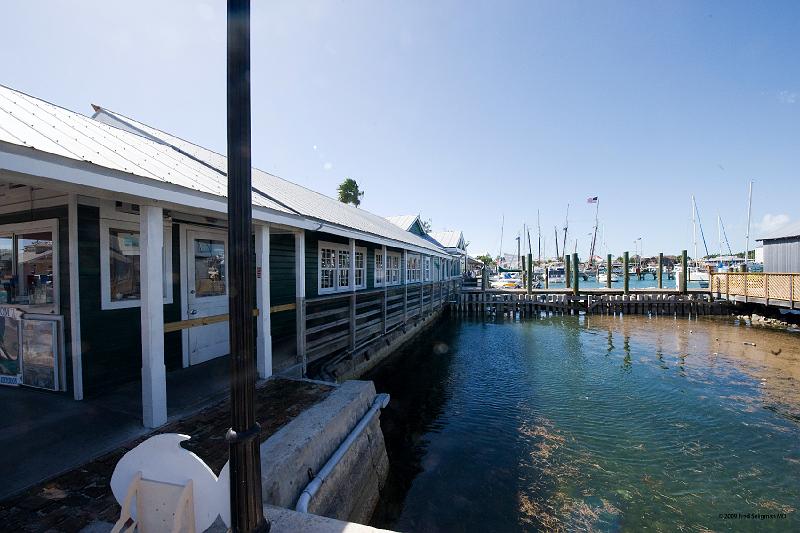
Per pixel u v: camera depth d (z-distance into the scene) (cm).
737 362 1120
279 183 987
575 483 505
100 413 402
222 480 191
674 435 642
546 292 2636
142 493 197
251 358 179
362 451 447
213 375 543
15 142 248
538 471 534
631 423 692
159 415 375
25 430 362
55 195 442
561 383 939
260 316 535
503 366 1113
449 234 3091
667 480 511
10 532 224
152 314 369
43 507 249
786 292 1738
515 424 693
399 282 1473
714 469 537
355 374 873
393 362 1120
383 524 430
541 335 1644
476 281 3666
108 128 524
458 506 459
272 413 411
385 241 983
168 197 363
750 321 1970
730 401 797
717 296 2314
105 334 468
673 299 2291
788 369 1038
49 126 366
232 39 170
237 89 170
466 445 610
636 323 1964
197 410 419
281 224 557
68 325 441
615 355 1241
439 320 2047
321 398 458
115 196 343
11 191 477
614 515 442
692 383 923
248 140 174
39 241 458
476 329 1814
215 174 554
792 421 693
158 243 374
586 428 671
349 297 820
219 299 651
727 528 422
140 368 511
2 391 462
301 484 321
